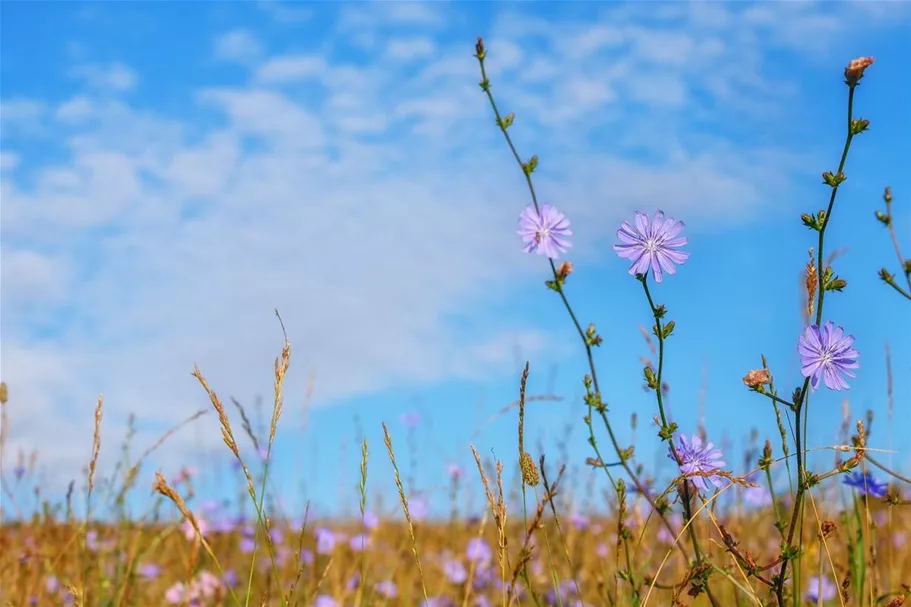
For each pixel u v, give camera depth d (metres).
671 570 0.90
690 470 0.66
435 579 1.08
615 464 0.70
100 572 0.90
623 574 0.71
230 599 0.95
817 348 0.60
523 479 0.68
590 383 0.70
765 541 0.92
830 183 0.60
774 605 0.66
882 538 0.88
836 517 0.84
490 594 1.01
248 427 0.88
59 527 0.98
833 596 0.78
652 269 0.65
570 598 0.91
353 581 1.00
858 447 0.62
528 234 0.71
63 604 0.90
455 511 1.18
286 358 0.68
